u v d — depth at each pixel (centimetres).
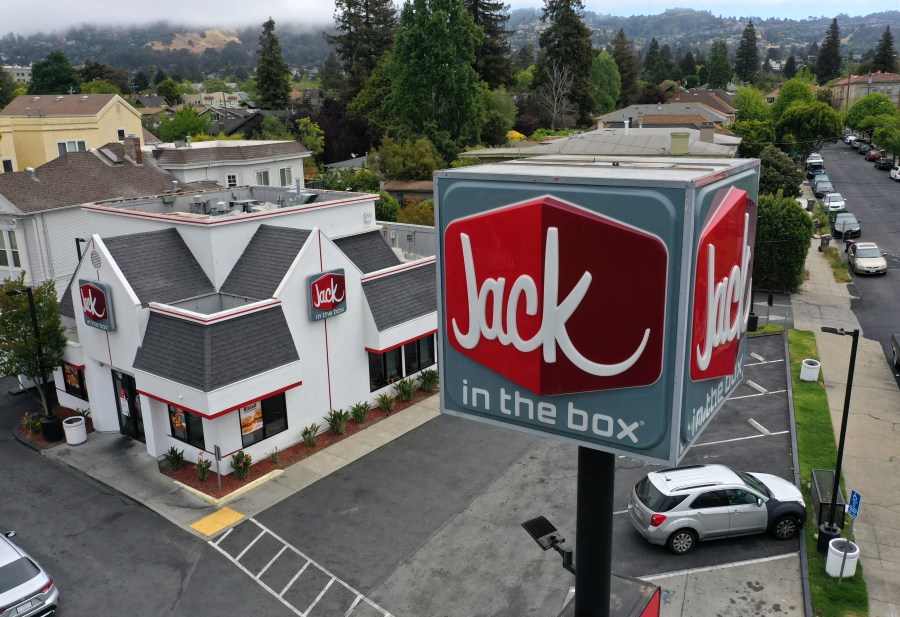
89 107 6269
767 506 1775
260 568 1783
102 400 2495
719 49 19438
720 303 875
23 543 1900
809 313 3766
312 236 2380
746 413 2564
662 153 4172
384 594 1673
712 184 818
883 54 17950
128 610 1639
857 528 1864
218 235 2484
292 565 1789
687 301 780
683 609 1562
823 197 7006
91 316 2361
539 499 2052
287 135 8119
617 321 823
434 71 7031
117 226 2792
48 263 3622
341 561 1798
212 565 1797
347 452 2362
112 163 4253
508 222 866
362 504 2055
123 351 2342
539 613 1592
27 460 2352
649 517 1738
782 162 6469
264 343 2216
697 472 1823
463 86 7131
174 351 2155
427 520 1966
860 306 3884
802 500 1809
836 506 1761
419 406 2709
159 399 2183
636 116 9538
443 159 7081
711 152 4147
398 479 2188
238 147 4966
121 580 1745
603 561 962
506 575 1723
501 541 1856
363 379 2638
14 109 6612
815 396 2673
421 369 2886
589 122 10875
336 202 2880
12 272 3628
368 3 10512
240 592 1694
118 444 2445
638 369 823
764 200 4094
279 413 2344
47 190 3675
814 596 1594
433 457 2317
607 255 812
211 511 2034
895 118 9019
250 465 2256
